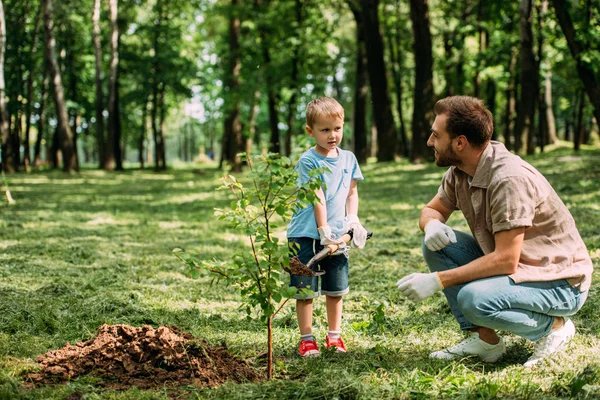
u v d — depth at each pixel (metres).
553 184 12.88
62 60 34.12
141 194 17.02
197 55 39.25
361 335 4.11
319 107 3.75
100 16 34.81
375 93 24.02
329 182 3.77
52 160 38.78
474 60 23.44
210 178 24.88
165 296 5.23
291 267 3.37
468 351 3.53
